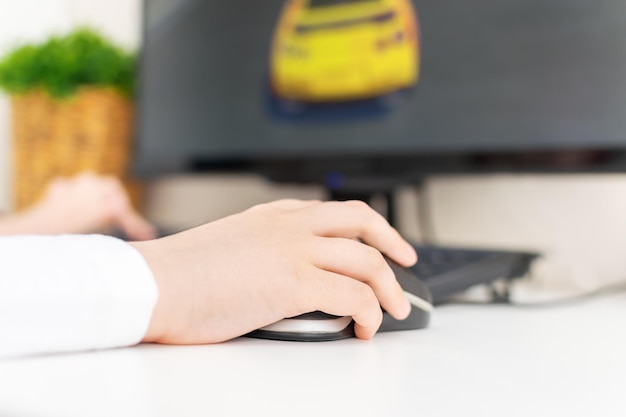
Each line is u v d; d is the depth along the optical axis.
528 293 0.66
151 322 0.31
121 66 1.08
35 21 1.32
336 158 0.83
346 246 0.36
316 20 0.86
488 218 0.85
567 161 0.66
